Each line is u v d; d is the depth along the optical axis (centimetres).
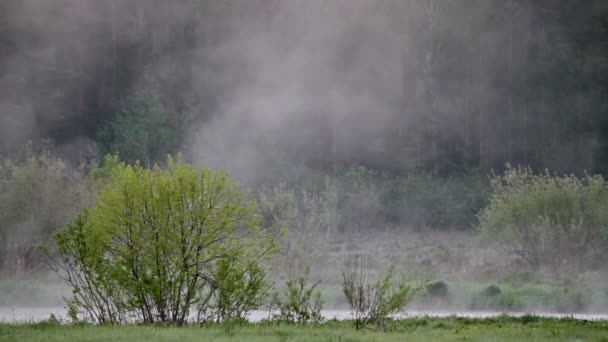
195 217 1753
